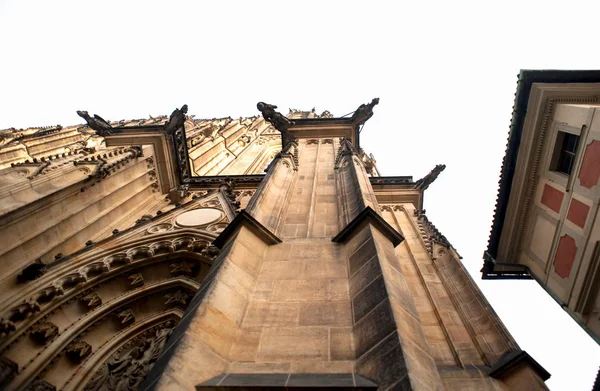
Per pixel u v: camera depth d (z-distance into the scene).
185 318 7.45
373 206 11.85
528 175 16.73
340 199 13.98
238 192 22.98
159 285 15.30
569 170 15.07
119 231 17.42
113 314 14.40
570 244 14.51
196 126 55.59
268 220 12.02
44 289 12.93
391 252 9.48
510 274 18.86
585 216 13.70
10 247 13.04
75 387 12.16
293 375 6.01
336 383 5.50
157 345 13.52
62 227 15.53
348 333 6.98
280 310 7.88
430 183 22.08
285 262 9.68
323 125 25.72
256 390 5.57
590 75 15.27
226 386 5.68
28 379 11.38
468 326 11.12
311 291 8.38
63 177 16.22
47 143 47.09
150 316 14.89
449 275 13.60
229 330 7.26
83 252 14.98
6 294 12.25
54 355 12.20
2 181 14.02
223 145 45.16
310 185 16.23
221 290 7.89
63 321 13.23
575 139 14.75
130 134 23.94
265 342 7.05
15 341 11.66
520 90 15.98
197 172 34.94
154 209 21.58
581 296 13.81
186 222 17.67
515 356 9.20
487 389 8.91
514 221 17.58
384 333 6.31
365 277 8.20
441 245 15.25
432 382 5.62
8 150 40.22
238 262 9.05
